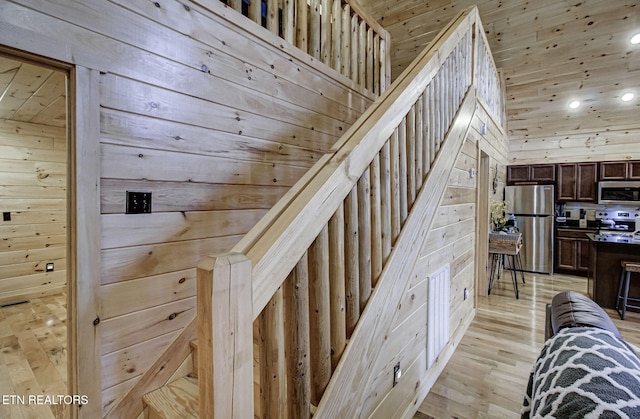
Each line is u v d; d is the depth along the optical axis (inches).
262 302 29.5
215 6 65.5
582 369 36.1
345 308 45.3
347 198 44.7
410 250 63.7
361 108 110.7
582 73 176.6
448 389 84.3
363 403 48.9
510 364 96.8
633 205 203.0
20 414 68.9
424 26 170.6
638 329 121.0
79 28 47.3
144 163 55.2
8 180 147.6
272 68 78.4
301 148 87.1
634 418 28.2
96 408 50.0
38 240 154.6
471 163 121.7
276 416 32.5
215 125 66.2
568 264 212.8
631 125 193.2
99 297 50.2
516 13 156.6
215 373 25.2
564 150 221.3
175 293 60.7
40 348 99.3
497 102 186.4
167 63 58.0
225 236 68.7
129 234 53.7
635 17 144.3
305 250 35.1
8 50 41.5
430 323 81.4
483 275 162.7
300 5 87.7
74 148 47.2
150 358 57.6
